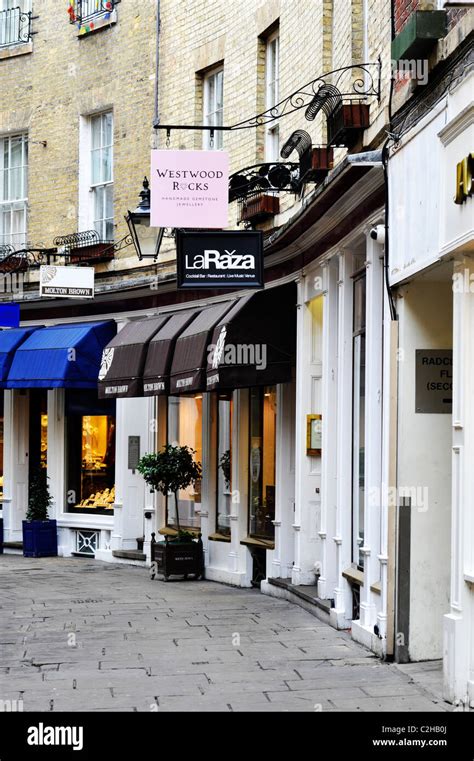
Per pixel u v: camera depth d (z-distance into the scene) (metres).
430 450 11.51
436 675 10.77
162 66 21.38
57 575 20.08
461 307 9.63
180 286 14.89
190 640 13.05
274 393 17.75
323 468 15.06
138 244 17.77
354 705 9.65
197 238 14.96
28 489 24.42
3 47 24.73
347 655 11.98
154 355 18.98
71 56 23.55
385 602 11.72
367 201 12.87
